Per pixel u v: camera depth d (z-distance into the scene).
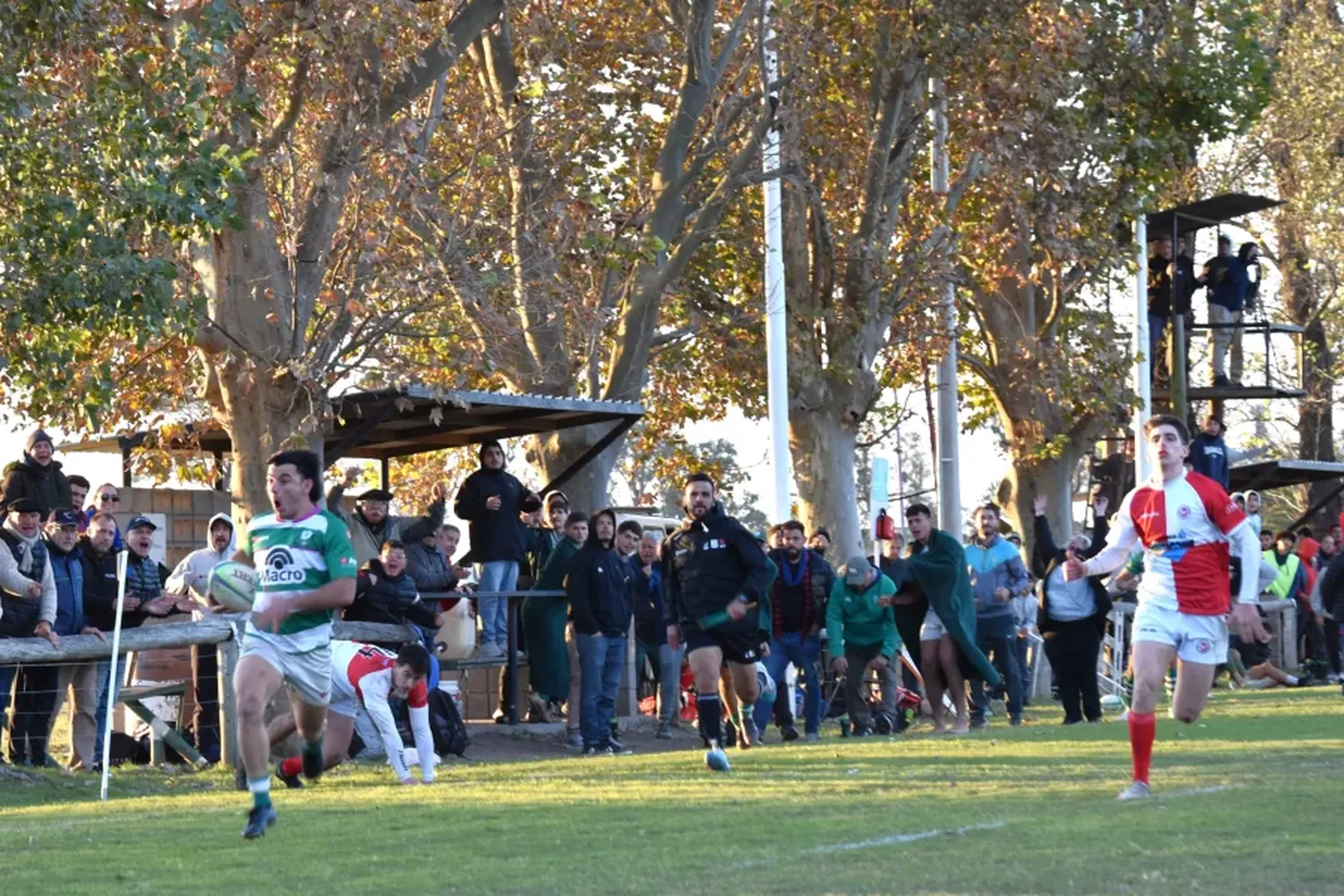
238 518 67.44
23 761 54.91
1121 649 92.00
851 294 104.69
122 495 77.94
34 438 58.91
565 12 94.56
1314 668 99.88
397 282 69.44
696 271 109.38
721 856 28.62
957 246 108.69
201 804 42.50
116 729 60.09
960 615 68.75
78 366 67.19
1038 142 103.19
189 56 58.78
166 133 59.25
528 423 78.12
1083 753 50.34
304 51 65.19
